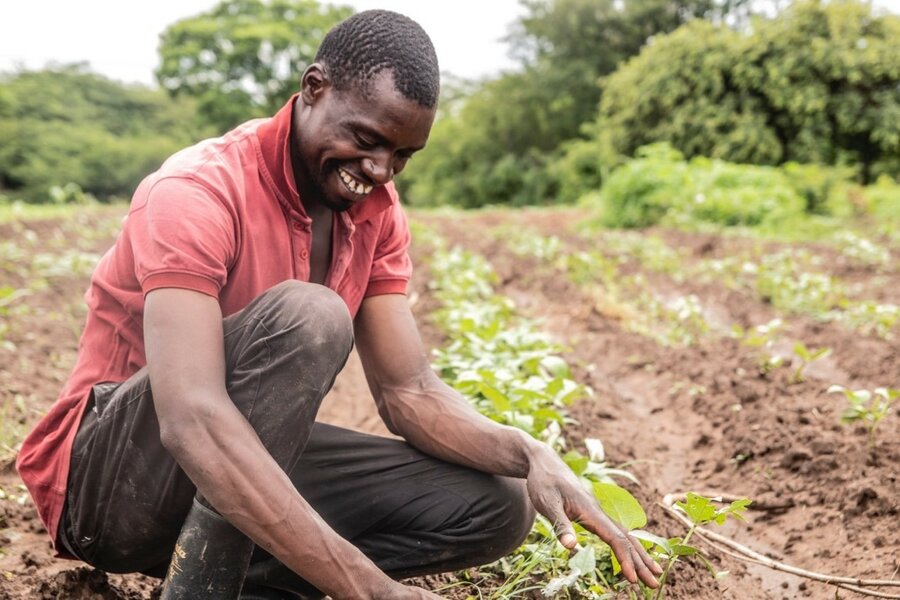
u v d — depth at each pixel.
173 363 1.80
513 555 2.70
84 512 2.12
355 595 1.85
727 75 21.69
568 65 34.66
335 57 1.94
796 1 21.30
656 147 17.72
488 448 2.24
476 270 8.12
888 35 21.45
